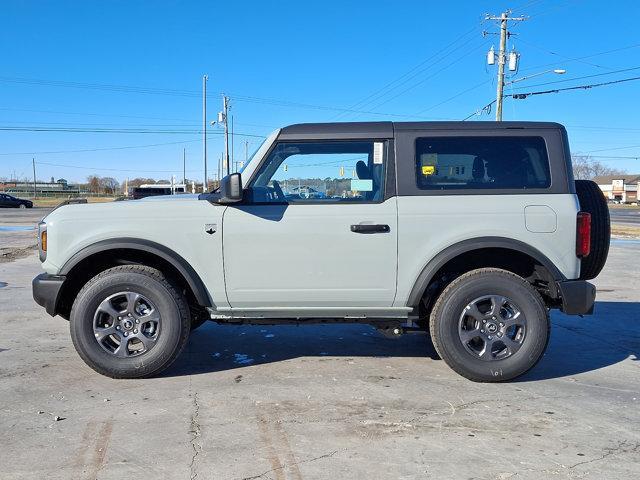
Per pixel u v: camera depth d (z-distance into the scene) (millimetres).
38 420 3832
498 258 4875
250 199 4625
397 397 4305
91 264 4859
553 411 4055
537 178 4637
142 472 3148
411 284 4594
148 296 4582
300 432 3674
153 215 4594
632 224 32781
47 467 3193
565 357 5457
